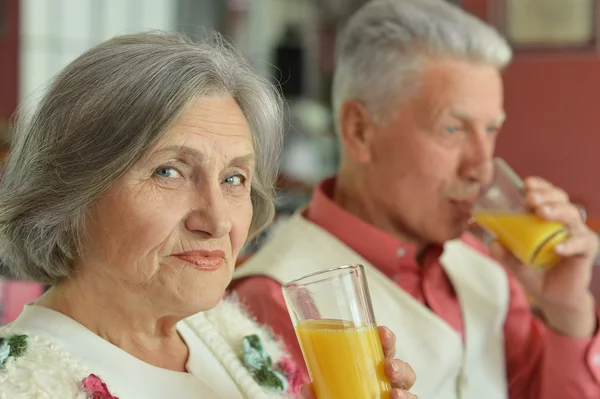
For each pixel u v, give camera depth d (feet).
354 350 3.52
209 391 3.82
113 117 3.39
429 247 6.02
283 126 4.33
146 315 3.65
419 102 5.57
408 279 5.86
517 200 5.44
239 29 15.24
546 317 5.97
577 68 12.95
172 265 3.50
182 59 3.51
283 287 3.66
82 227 3.53
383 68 5.66
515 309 6.38
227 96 3.72
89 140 3.41
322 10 15.23
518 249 5.43
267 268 5.50
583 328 5.87
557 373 5.95
